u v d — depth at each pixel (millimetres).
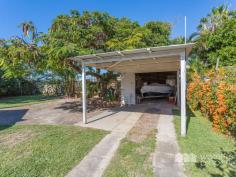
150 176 3533
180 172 3646
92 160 4234
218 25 19203
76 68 9812
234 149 4680
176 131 6418
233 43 17000
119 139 5656
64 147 4961
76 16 9898
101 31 9852
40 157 4352
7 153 4578
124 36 10711
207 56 18797
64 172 3711
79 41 9250
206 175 3508
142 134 6164
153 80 17781
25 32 8617
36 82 26875
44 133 6238
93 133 6258
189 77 14820
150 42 10773
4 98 21609
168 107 12297
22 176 3545
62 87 24547
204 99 8391
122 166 3936
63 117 9336
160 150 4746
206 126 6977
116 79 15977
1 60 8312
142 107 12508
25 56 8227
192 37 20438
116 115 9688
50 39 8531
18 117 9492
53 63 8414
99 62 7617
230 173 3564
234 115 5324
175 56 6461
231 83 6145
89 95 17375
